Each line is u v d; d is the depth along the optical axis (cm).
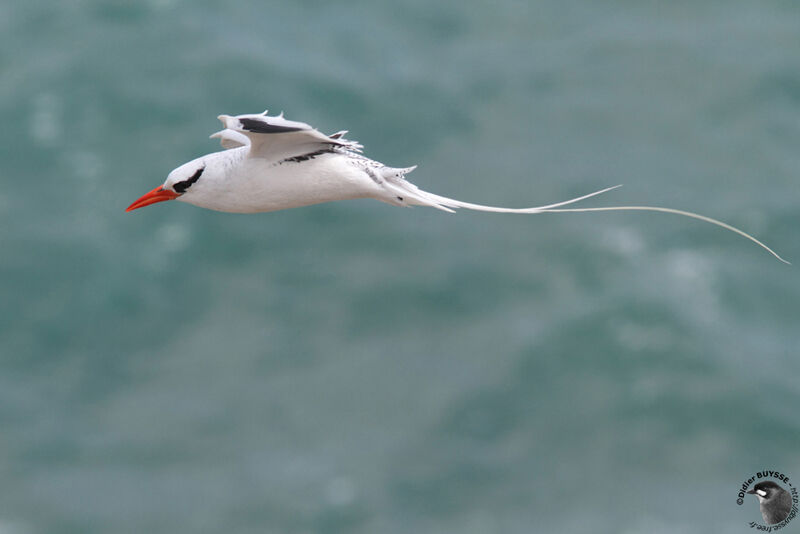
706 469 3841
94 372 4241
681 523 3597
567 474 3816
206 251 4672
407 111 5434
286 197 1364
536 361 4188
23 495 3772
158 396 4144
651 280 4494
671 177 5062
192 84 5419
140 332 4391
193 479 3822
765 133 5347
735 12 6319
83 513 3697
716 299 4422
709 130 5378
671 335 4256
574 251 4616
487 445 3919
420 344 4294
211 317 4441
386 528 3638
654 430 3969
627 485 3775
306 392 4116
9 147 5069
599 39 6103
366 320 4403
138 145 5112
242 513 3684
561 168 5100
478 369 4166
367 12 6256
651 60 5888
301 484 3766
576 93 5650
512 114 5484
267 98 5384
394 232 4756
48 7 5875
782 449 3903
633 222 4759
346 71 5669
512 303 4447
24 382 4203
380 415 4019
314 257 4656
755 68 5750
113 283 4525
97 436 3994
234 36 5794
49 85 5366
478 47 6062
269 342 4322
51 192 4878
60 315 4422
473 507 3703
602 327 4288
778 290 4497
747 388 4062
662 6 6406
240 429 3994
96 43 5634
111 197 4856
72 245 4634
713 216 4784
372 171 1349
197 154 5088
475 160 5156
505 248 4662
